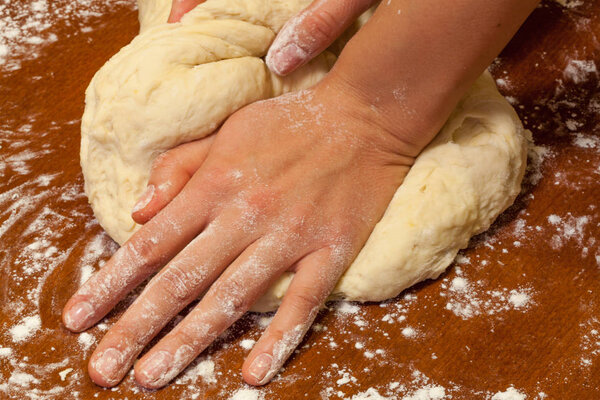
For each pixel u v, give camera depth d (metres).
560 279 0.71
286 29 0.70
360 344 0.68
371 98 0.68
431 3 0.64
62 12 0.87
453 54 0.65
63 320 0.68
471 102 0.73
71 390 0.67
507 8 0.64
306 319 0.67
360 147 0.69
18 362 0.68
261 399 0.66
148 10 0.77
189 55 0.70
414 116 0.68
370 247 0.69
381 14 0.66
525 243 0.73
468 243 0.72
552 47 0.84
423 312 0.70
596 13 0.86
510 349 0.68
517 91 0.81
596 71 0.82
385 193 0.70
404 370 0.67
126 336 0.66
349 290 0.69
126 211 0.70
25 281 0.71
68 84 0.82
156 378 0.66
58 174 0.77
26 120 0.80
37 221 0.74
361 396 0.66
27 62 0.83
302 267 0.68
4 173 0.77
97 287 0.68
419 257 0.69
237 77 0.70
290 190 0.68
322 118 0.69
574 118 0.79
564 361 0.68
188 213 0.68
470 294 0.70
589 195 0.75
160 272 0.67
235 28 0.72
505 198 0.71
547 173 0.76
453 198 0.69
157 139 0.69
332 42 0.72
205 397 0.66
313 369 0.67
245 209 0.67
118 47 0.84
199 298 0.70
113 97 0.69
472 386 0.67
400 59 0.66
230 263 0.67
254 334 0.69
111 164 0.70
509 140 0.71
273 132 0.69
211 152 0.69
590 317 0.69
